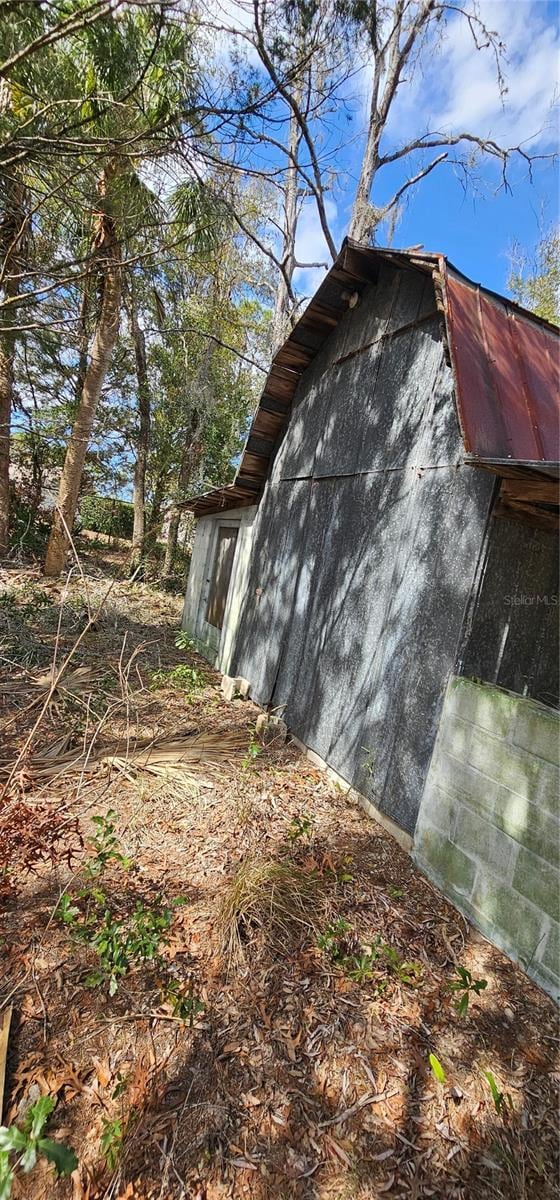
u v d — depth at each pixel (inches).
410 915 95.7
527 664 113.8
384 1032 73.2
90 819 114.4
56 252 227.0
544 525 109.7
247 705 210.2
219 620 275.9
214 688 230.4
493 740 93.2
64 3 117.3
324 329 187.6
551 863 80.8
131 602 374.9
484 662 108.0
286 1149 59.6
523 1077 69.2
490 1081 65.4
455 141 311.7
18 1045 66.9
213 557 303.0
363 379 162.1
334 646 157.5
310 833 118.5
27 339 293.6
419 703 115.0
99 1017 71.5
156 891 95.2
